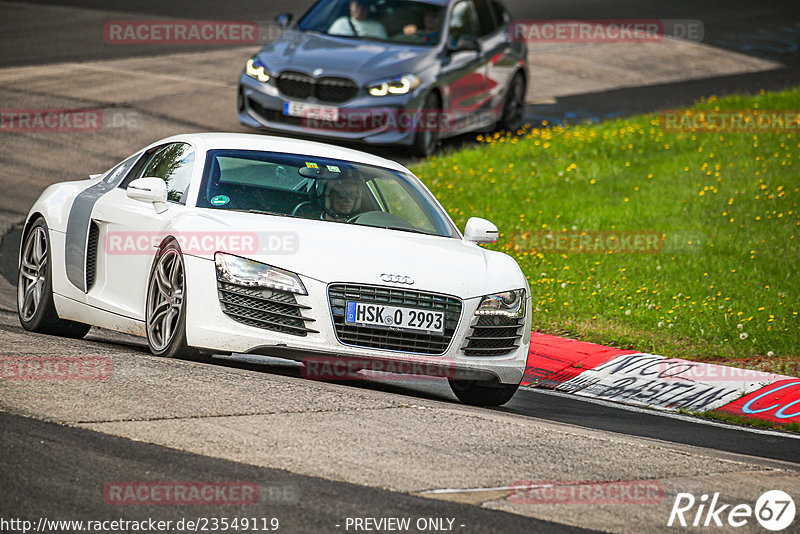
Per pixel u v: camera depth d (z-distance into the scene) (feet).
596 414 91.71
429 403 75.31
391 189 94.68
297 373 89.66
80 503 49.39
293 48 186.39
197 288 78.95
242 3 325.83
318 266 79.00
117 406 63.82
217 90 223.71
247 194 87.45
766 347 114.73
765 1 384.47
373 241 83.92
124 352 80.18
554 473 60.23
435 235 92.07
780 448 84.64
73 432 58.70
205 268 79.05
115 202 92.32
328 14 196.44
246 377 74.08
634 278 138.00
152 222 85.92
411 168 183.42
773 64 289.33
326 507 51.19
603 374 106.93
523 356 86.38
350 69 180.65
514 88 214.90
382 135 181.16
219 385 70.69
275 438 60.64
